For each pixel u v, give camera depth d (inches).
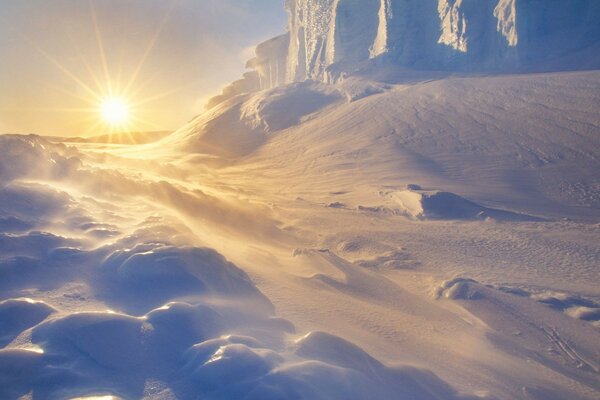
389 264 396.8
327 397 114.9
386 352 169.0
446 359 183.6
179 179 910.4
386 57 2169.0
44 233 199.5
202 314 146.2
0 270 164.2
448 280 321.7
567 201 729.0
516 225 574.2
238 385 112.6
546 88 1331.2
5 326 133.0
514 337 242.2
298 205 733.3
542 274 370.9
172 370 122.3
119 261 182.5
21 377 111.6
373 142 1301.7
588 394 184.7
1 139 313.1
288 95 2110.0
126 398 109.0
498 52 1796.3
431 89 1622.8
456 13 1919.3
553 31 1728.6
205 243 258.8
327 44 2655.0
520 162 957.2
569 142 991.0
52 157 330.6
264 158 1462.8
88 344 125.4
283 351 137.0
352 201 797.2
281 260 325.1
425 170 1001.5
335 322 190.5
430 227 569.6
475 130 1187.9
